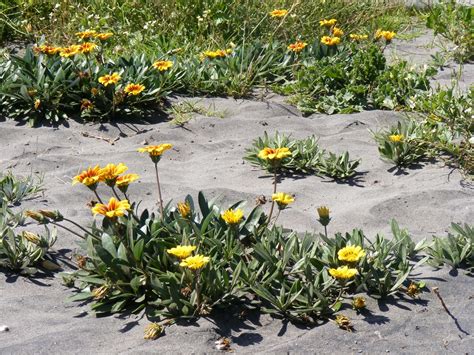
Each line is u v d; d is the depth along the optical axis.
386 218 3.32
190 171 3.73
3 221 3.11
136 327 2.67
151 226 2.90
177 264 2.76
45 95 4.14
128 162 3.78
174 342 2.60
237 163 3.81
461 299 2.81
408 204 3.39
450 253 2.95
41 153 3.85
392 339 2.64
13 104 4.19
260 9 5.86
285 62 4.96
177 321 2.68
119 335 2.64
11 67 4.42
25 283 2.89
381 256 2.86
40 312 2.76
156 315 2.69
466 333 2.68
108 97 4.22
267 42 5.50
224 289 2.73
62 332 2.64
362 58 4.70
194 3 5.72
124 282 2.77
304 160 3.71
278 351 2.58
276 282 2.79
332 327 2.66
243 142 4.02
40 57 4.29
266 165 3.71
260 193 3.49
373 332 2.66
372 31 5.88
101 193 3.48
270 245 2.88
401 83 4.49
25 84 4.20
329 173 3.68
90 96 4.22
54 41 5.25
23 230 3.13
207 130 4.13
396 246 2.95
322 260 2.85
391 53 5.62
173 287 2.67
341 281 2.67
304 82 4.61
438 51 5.67
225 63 4.85
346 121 4.22
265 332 2.66
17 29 5.40
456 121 3.94
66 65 4.32
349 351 2.60
